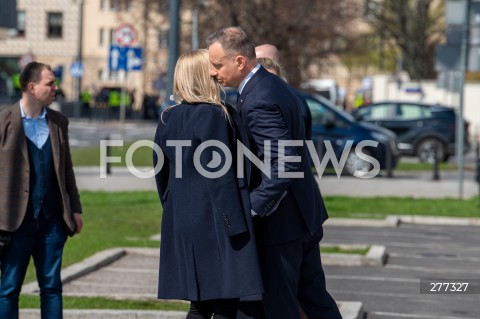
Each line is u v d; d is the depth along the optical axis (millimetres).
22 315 22094
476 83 131625
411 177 68375
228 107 15609
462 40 54594
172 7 40781
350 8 100062
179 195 15500
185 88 15602
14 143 18594
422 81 139250
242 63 15672
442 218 44594
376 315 24125
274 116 15469
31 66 18922
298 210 15906
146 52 160750
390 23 152625
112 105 150250
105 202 47344
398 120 84375
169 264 15742
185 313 22047
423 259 33500
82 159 72812
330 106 62125
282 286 15773
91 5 195625
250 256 15203
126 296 24484
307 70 96188
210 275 15312
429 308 25094
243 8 87312
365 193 55375
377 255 31906
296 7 88062
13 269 18703
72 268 28469
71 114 150875
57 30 196250
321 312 17016
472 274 30453
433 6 159875
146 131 114062
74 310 22109
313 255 16844
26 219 18703
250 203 15375
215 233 15312
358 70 190875
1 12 40938
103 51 195375
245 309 15742
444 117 83812
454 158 95375
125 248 32531
